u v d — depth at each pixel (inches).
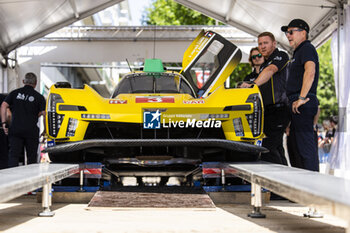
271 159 205.8
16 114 234.1
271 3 306.5
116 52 454.3
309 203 80.7
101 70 1083.9
